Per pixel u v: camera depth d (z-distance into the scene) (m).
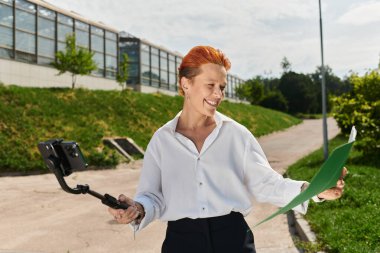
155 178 2.02
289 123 53.78
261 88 81.81
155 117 30.48
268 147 29.95
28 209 9.87
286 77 88.25
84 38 35.41
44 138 19.75
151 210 1.91
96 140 21.56
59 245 6.84
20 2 28.91
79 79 33.72
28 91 24.84
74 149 1.51
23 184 13.95
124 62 36.94
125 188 13.55
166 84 49.50
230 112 43.88
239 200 1.94
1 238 7.30
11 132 19.28
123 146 22.34
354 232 6.00
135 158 21.27
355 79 17.30
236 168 1.96
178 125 2.04
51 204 10.44
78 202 10.66
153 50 46.75
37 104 23.44
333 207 7.95
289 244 6.46
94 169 18.28
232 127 1.96
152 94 36.69
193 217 1.91
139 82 44.00
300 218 7.46
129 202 1.81
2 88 23.39
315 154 21.84
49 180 15.00
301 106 85.94
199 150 1.97
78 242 7.01
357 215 6.91
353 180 10.87
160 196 2.02
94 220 8.57
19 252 6.46
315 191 1.45
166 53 49.44
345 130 21.95
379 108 16.08
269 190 1.95
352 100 16.72
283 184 1.91
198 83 1.90
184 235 1.92
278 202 1.94
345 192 8.77
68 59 29.36
